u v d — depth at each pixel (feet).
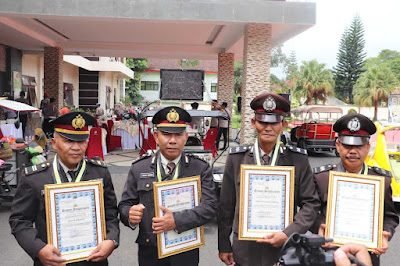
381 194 7.36
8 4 39.04
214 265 13.84
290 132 56.49
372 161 22.04
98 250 7.21
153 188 7.59
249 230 7.85
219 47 67.46
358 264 5.17
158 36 58.49
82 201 7.28
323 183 8.43
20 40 59.41
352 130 7.90
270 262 8.02
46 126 7.82
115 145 44.01
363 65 244.83
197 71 30.35
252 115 46.42
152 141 24.70
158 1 41.24
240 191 7.99
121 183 27.02
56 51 65.62
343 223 7.50
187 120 8.20
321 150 45.57
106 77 118.73
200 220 7.73
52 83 65.82
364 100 164.86
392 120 28.19
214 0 41.98
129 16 41.04
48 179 7.46
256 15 42.63
